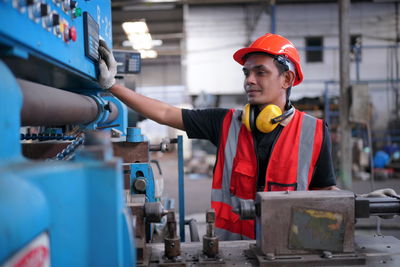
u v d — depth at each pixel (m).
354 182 5.46
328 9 8.44
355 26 8.48
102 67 1.01
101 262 0.44
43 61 0.66
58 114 0.80
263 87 1.05
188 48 8.79
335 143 5.92
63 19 0.71
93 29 0.95
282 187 1.03
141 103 1.17
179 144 1.47
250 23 8.63
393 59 8.27
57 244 0.42
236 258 0.71
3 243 0.32
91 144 0.47
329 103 6.48
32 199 0.37
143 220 0.68
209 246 0.69
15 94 0.47
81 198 0.43
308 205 0.64
